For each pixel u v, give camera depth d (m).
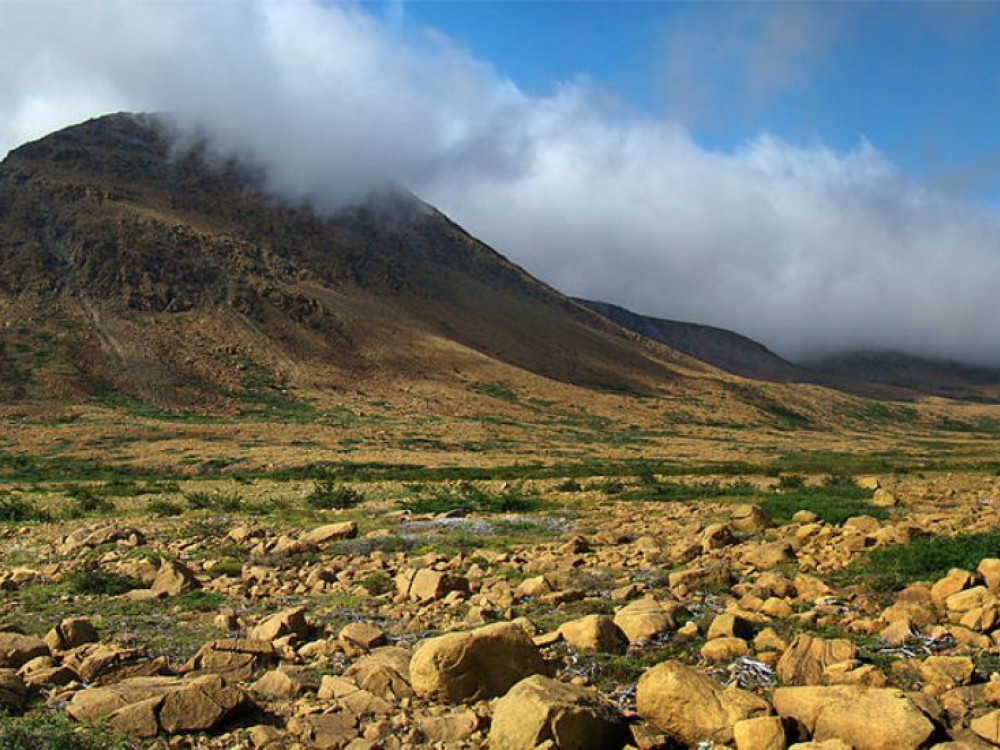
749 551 14.96
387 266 165.62
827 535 16.36
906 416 186.25
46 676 8.91
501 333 162.12
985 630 9.42
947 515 20.03
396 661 9.05
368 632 10.69
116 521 26.44
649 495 30.70
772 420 139.62
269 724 7.85
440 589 13.57
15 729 7.14
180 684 8.40
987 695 7.46
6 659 9.83
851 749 6.32
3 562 19.89
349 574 16.39
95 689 8.16
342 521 25.45
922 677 8.20
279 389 101.69
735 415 136.62
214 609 13.63
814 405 171.88
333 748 7.27
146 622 12.52
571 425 105.12
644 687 7.64
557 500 30.66
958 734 6.95
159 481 48.09
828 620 10.39
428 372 121.94
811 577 12.30
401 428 86.75
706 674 8.57
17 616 13.00
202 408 90.38
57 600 14.37
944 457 80.56
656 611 10.67
